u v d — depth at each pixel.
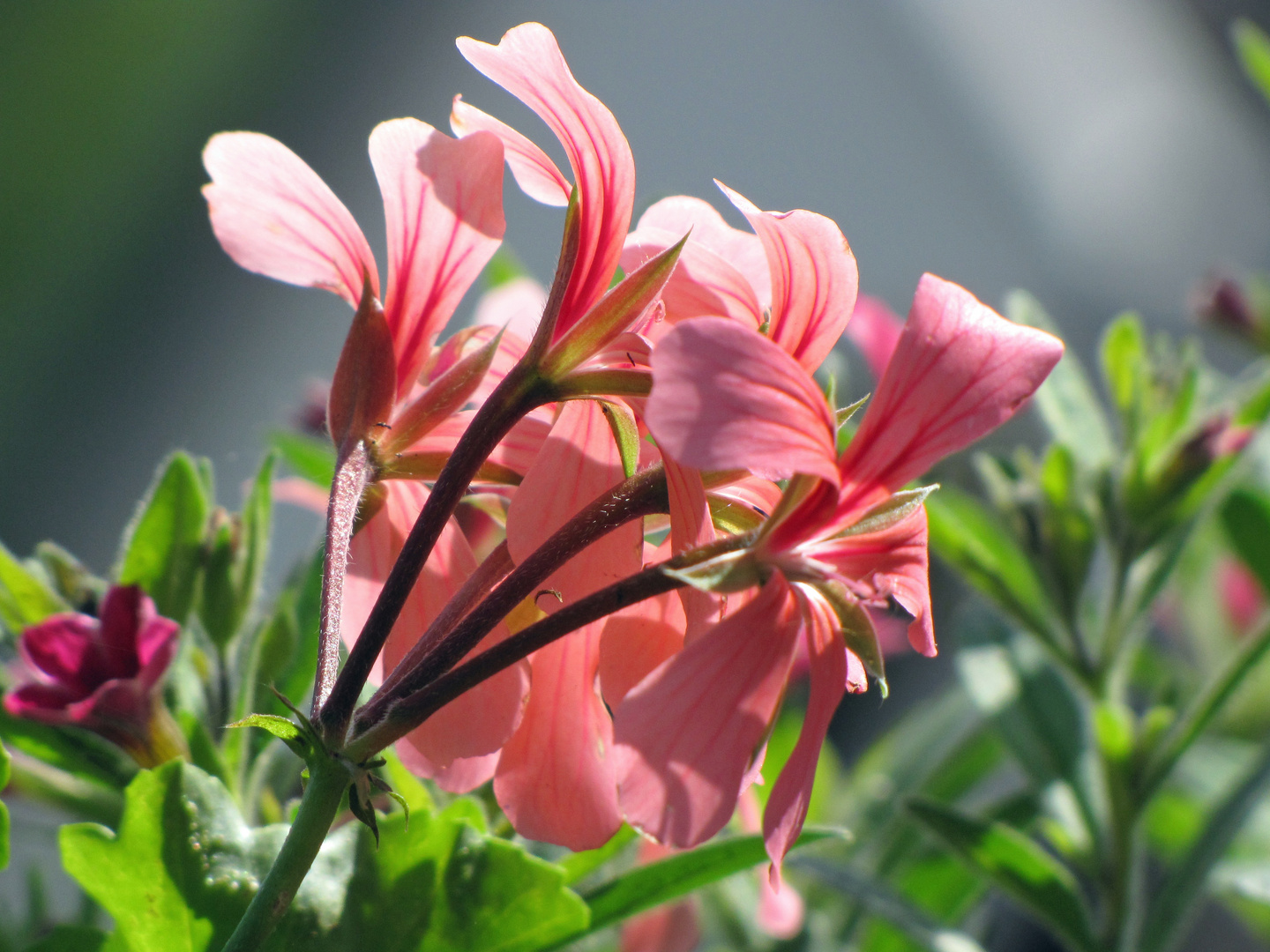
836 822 0.93
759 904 0.74
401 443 0.66
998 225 1.95
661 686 0.64
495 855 0.66
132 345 1.85
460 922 0.66
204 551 0.70
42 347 1.81
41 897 0.73
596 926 0.68
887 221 1.91
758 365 0.64
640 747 0.64
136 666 0.67
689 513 0.65
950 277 1.87
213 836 0.66
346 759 0.64
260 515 0.70
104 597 0.67
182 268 1.96
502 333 0.66
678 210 0.67
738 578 0.64
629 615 0.66
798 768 0.64
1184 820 0.98
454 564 0.66
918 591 0.65
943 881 0.85
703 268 0.66
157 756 0.67
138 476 1.68
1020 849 0.74
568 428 0.66
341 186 1.95
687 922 0.77
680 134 1.93
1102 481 0.77
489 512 0.67
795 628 0.64
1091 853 0.75
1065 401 0.82
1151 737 0.75
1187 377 0.79
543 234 1.56
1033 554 0.77
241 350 1.84
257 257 0.65
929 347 0.64
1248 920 0.98
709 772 0.64
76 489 1.67
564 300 0.65
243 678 0.69
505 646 0.64
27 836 0.72
